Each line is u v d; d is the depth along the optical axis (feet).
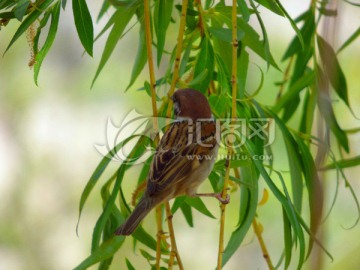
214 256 52.16
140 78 53.01
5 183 56.39
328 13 27.40
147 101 52.60
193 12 27.30
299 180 28.76
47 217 56.08
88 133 55.77
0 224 55.72
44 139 56.34
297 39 32.96
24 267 54.75
